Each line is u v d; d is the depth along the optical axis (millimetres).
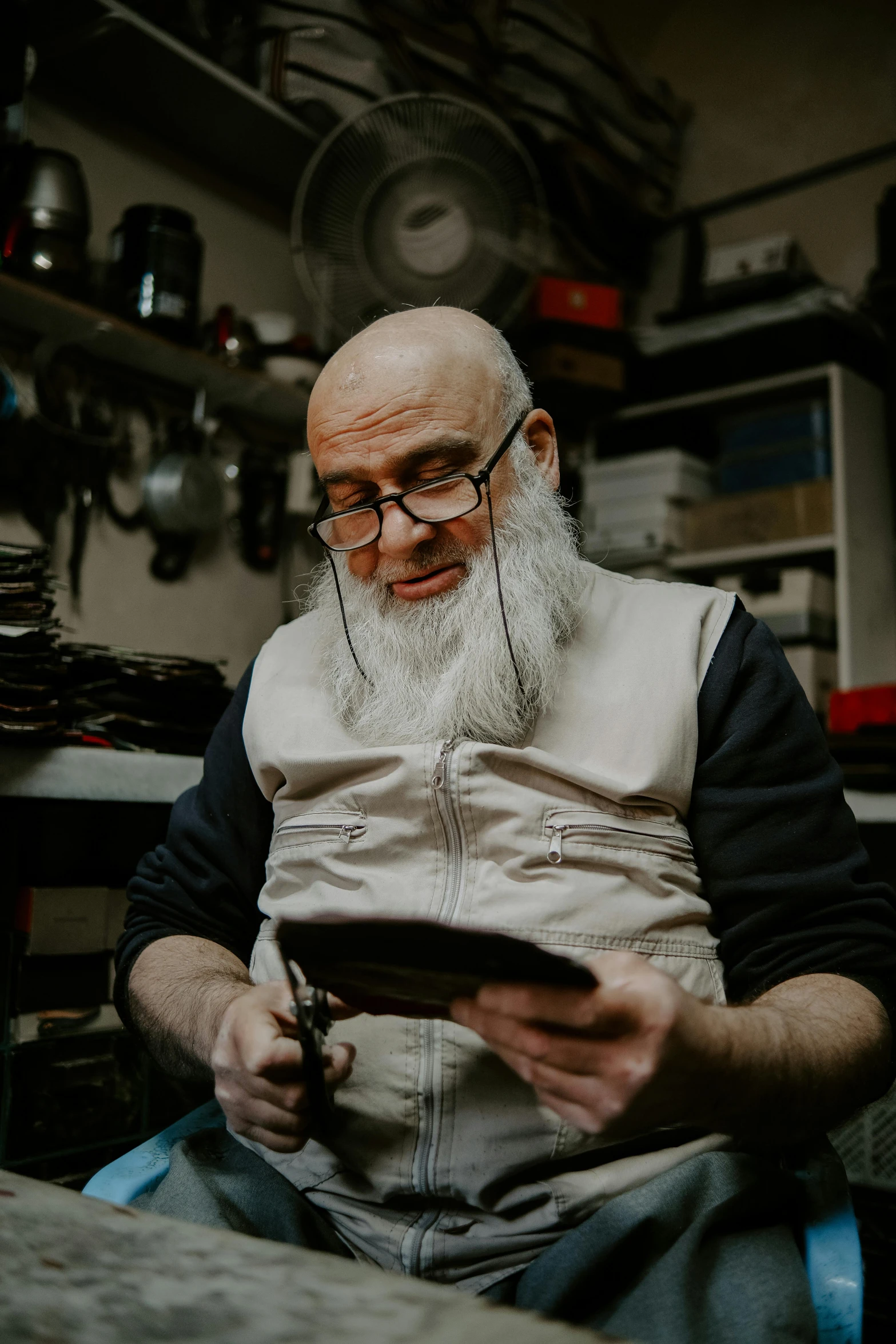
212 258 2699
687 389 3074
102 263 2406
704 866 945
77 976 1475
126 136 2502
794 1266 751
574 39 3113
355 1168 888
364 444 1019
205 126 2523
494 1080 857
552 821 906
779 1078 709
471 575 1025
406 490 1022
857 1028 796
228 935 1088
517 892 886
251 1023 761
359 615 1073
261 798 1114
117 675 1553
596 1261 757
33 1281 468
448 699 987
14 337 2148
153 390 2418
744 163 3506
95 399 2299
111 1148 1496
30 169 2035
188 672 1595
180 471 2389
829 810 926
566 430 3350
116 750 1416
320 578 1227
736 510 2969
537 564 1038
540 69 3006
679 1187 787
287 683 1111
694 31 3670
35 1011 1426
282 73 2406
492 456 1036
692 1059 636
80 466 2258
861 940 868
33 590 1320
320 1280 482
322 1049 735
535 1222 831
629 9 3719
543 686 982
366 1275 491
